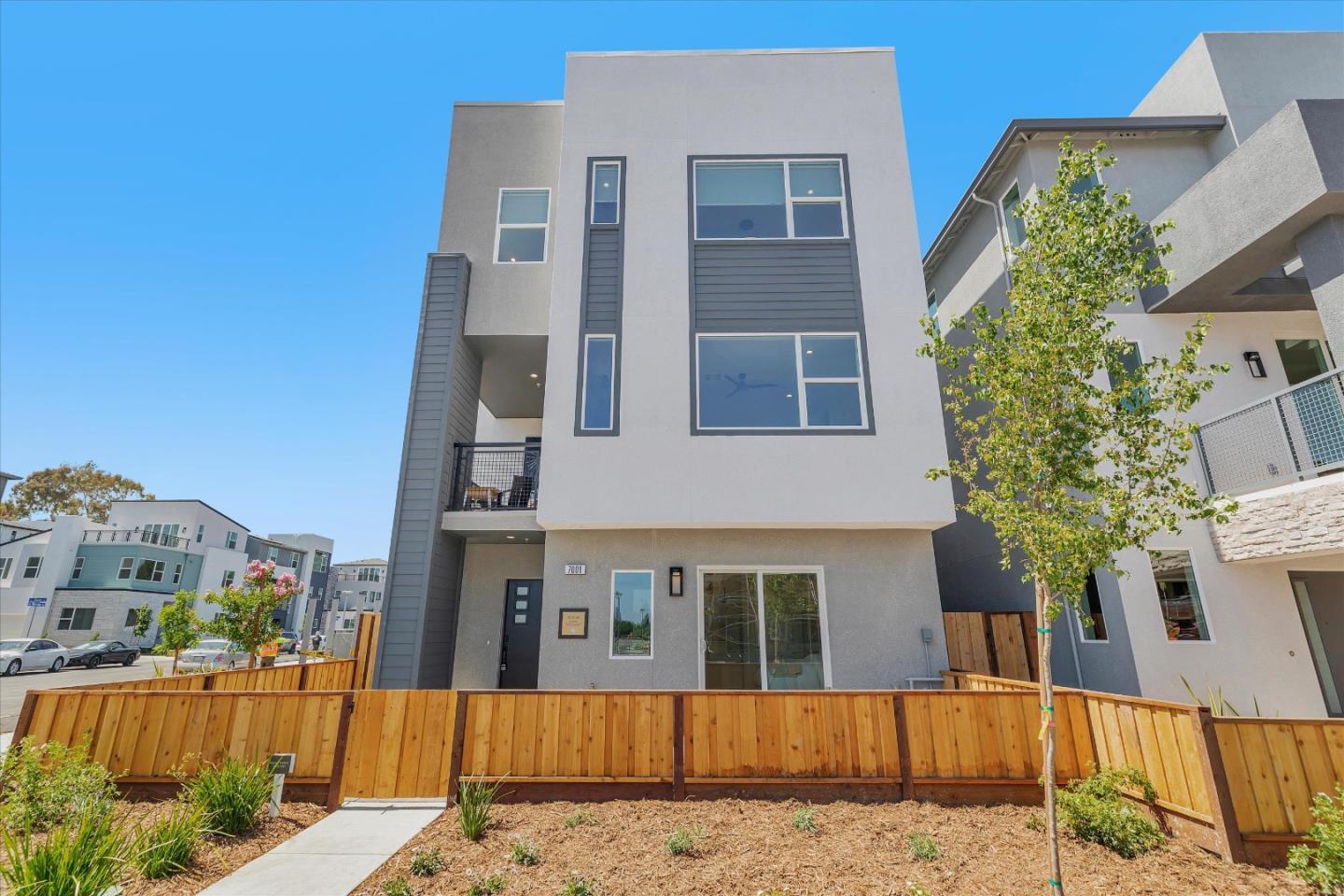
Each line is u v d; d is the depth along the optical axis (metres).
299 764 5.89
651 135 10.22
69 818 4.30
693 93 10.42
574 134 10.21
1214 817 4.52
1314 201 7.15
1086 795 5.08
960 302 13.19
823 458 8.77
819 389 9.16
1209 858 4.46
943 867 4.35
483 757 5.90
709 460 8.77
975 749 5.87
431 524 9.20
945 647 8.57
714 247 9.75
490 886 4.04
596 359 9.37
